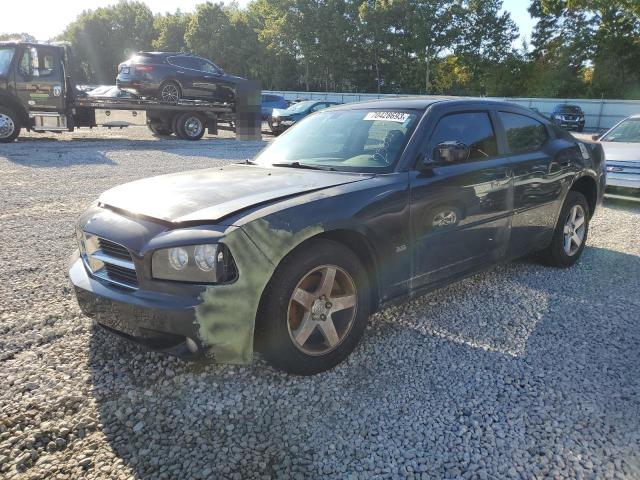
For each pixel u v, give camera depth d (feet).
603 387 9.61
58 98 47.60
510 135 14.15
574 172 16.07
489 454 7.76
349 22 169.48
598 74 151.23
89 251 9.78
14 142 47.60
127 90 55.26
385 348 11.03
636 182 26.07
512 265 16.96
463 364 10.41
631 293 14.49
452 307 13.32
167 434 8.12
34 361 10.14
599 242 20.17
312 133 13.62
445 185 11.55
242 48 214.07
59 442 7.83
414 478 7.26
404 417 8.64
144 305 8.48
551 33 160.15
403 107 12.75
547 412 8.81
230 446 7.86
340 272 9.84
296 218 9.04
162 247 8.46
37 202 24.32
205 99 58.75
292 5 174.91
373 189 10.35
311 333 9.57
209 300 8.26
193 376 9.78
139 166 35.78
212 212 8.86
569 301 13.83
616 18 139.95
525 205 14.12
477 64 163.73
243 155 43.93
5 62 45.42
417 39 156.87
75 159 38.22
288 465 7.47
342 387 9.51
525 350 11.05
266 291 8.91
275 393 9.28
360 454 7.73
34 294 13.39
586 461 7.61
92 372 9.83
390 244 10.53
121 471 7.29
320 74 189.67
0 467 7.28
